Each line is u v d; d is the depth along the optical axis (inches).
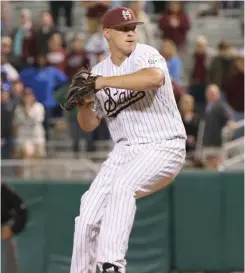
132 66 793.6
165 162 788.0
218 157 1734.7
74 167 1717.5
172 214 1615.4
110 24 797.2
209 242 1614.2
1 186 1277.1
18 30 2198.6
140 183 780.0
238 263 1609.3
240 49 2471.7
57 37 2139.5
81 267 789.9
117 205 767.1
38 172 1702.8
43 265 1598.2
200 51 2126.0
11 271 1302.9
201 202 1612.9
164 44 2049.7
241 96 2017.7
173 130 800.3
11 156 1850.4
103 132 1911.9
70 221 1589.6
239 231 1609.3
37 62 2139.5
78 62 2089.1
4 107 1852.9
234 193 1606.8
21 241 1595.7
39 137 1904.5
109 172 803.4
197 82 2103.8
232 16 2635.3
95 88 765.9
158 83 759.7
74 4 2610.7
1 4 2327.8
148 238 1596.9
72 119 1898.4
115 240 755.4
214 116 1761.8
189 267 1617.9
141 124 801.6
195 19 2625.5
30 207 1594.5
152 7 2564.0
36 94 2053.4
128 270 1596.9
